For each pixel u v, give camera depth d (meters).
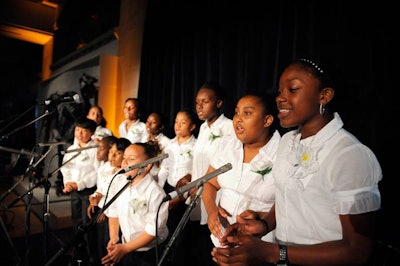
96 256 2.19
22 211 3.46
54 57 6.91
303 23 1.92
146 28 3.62
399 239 1.34
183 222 0.96
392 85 1.48
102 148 2.14
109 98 4.23
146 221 1.45
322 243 0.71
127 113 2.94
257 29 2.26
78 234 1.14
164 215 1.45
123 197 1.52
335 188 0.70
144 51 3.63
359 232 0.67
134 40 4.06
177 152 2.21
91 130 2.45
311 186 0.76
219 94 1.92
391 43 1.50
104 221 2.05
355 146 0.71
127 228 1.49
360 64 1.62
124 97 4.21
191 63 2.94
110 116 4.23
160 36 3.38
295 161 0.80
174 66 3.14
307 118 0.79
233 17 2.46
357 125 1.38
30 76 9.12
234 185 1.26
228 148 1.36
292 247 0.73
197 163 1.90
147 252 1.48
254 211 1.14
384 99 1.46
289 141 0.89
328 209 0.74
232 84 2.47
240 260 0.73
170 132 3.15
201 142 1.92
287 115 0.81
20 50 8.77
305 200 0.77
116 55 4.56
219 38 2.62
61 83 5.50
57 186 3.82
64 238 2.75
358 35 1.63
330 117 0.81
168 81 3.26
